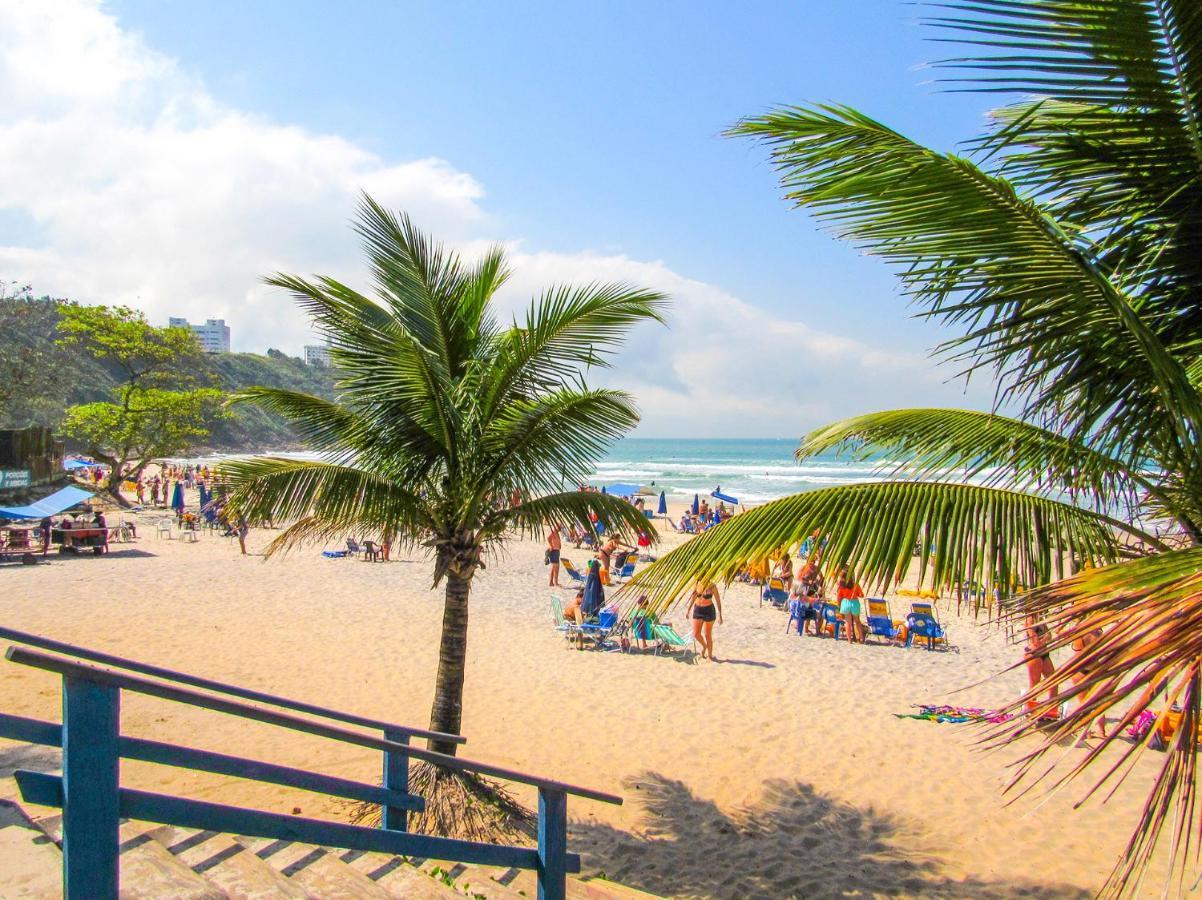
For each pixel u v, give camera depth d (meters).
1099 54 2.43
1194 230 2.77
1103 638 2.06
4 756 4.37
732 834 6.61
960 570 3.20
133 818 2.16
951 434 4.09
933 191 2.80
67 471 36.44
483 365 6.73
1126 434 3.27
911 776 7.73
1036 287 2.94
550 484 6.72
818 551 3.38
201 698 2.23
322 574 18.23
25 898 2.44
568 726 9.00
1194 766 1.91
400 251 6.14
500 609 15.30
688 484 59.22
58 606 13.48
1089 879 5.84
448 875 4.05
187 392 34.03
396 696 9.80
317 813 6.51
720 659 11.99
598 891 4.86
